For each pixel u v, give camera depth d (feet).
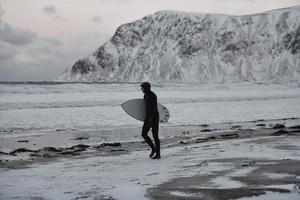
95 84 262.06
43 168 37.70
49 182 29.84
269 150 43.19
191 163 36.86
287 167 31.27
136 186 26.71
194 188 25.34
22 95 191.62
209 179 28.19
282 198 21.88
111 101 179.11
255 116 127.03
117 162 40.63
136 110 45.19
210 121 110.01
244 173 29.81
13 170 36.63
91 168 36.76
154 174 31.65
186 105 168.96
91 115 122.52
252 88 343.87
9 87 210.79
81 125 99.19
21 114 120.57
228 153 42.55
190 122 106.73
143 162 39.65
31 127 94.17
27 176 33.01
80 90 233.55
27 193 26.03
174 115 124.67
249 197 22.40
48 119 110.22
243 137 62.95
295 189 23.35
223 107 161.68
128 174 32.30
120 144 61.67
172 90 289.53
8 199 24.41
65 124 100.73
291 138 55.83
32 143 70.49
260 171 30.22
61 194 25.44
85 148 58.49
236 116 125.80
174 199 22.76
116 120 110.63
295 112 143.13
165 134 81.15
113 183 28.32
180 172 31.99
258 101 208.44
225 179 27.86
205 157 40.42
